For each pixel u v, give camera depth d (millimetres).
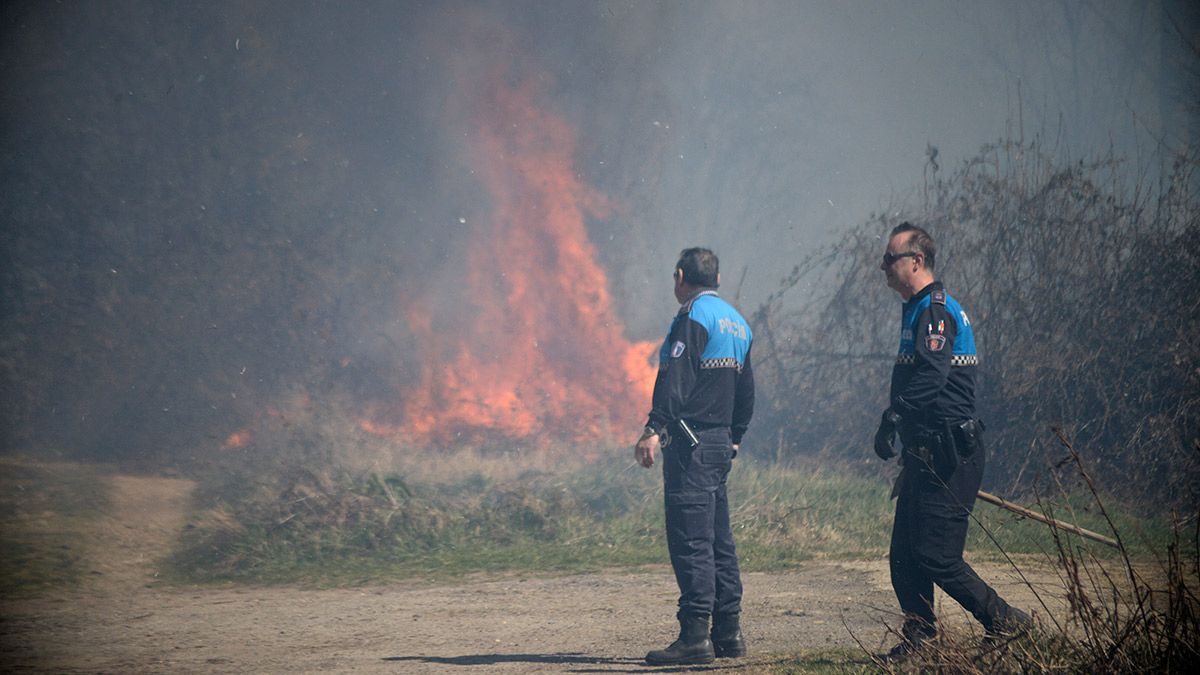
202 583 31219
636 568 32312
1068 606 22984
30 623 25516
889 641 21312
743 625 23844
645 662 20156
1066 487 41094
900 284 19406
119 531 36625
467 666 20109
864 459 46656
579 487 40656
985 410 44875
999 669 16094
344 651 22016
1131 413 42312
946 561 18188
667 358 20750
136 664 20859
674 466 20375
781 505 38688
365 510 36219
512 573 31984
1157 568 27203
